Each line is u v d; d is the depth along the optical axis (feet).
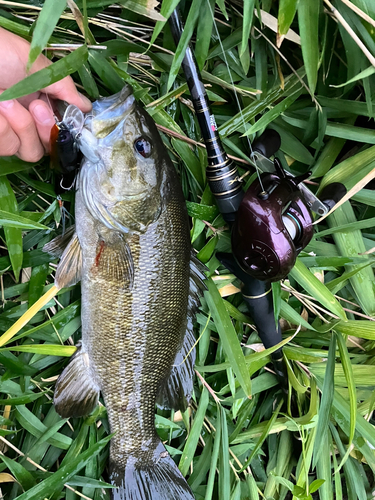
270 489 1.47
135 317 1.13
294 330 1.47
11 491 1.22
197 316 1.36
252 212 1.04
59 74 0.89
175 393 1.30
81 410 1.22
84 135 0.95
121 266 1.09
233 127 1.23
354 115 1.33
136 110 1.01
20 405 1.21
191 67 1.03
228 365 1.29
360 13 1.01
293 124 1.32
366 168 1.30
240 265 1.11
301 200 1.10
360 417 1.36
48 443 1.26
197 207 1.24
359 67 1.16
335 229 1.32
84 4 0.88
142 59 1.20
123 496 1.23
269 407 1.55
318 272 1.43
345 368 1.30
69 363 1.17
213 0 1.07
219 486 1.33
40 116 0.95
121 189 1.02
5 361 1.16
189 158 1.26
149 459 1.25
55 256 1.16
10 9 1.05
